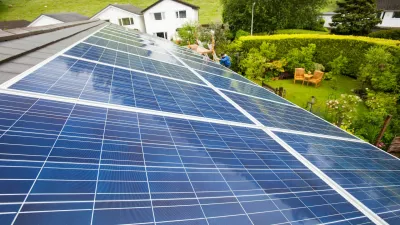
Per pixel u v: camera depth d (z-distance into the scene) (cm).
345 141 566
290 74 2402
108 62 478
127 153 213
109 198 158
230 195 215
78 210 141
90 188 159
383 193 339
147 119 295
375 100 1535
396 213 289
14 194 132
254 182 250
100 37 791
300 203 243
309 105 1680
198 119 359
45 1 8350
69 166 170
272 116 538
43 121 207
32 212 127
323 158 390
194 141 288
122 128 250
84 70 376
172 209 173
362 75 1800
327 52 2328
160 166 216
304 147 410
